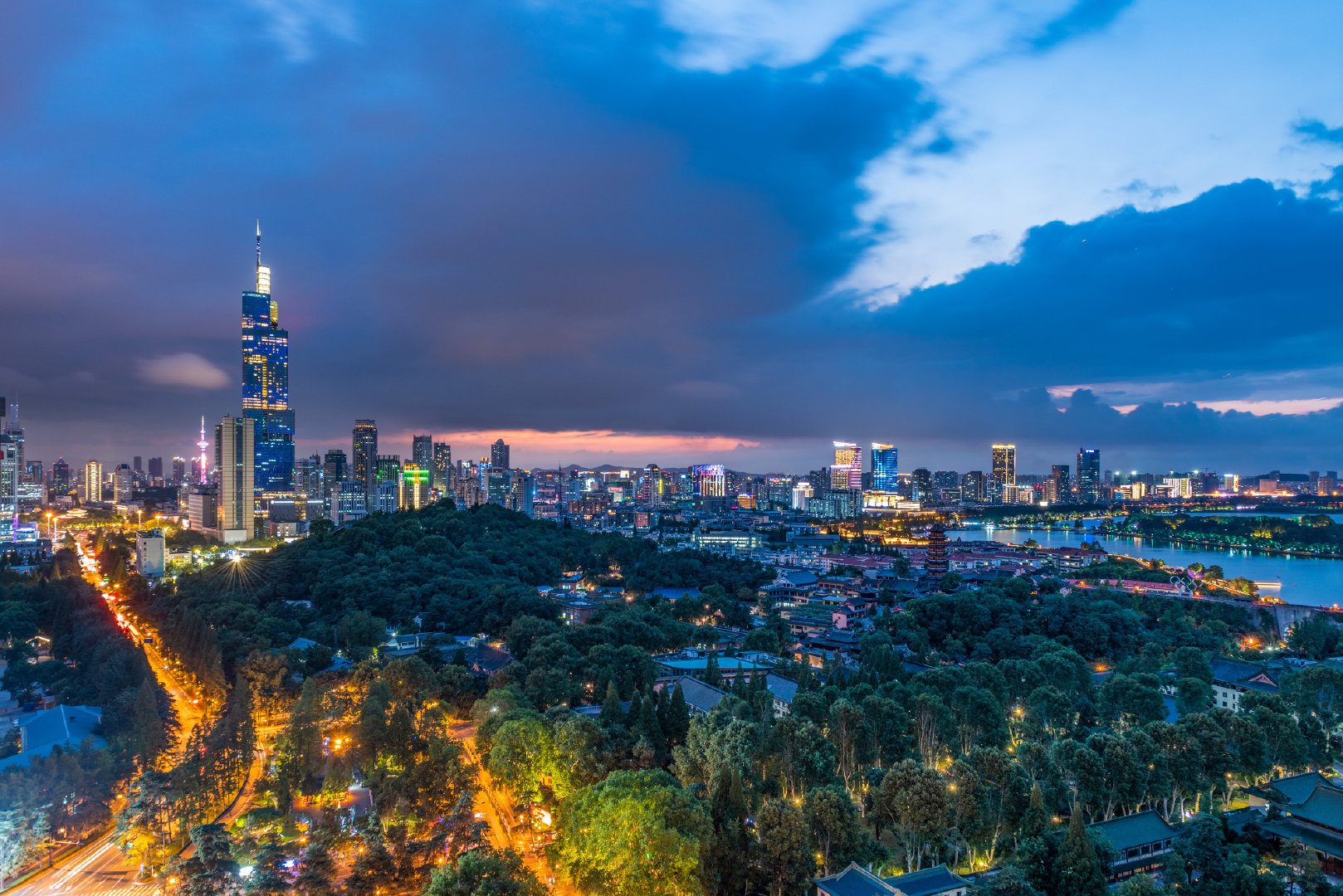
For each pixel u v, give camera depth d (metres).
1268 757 199.62
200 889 141.00
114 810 188.75
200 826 153.75
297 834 175.00
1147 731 198.62
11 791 173.12
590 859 142.62
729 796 160.12
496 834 180.75
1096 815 182.62
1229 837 168.00
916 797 162.00
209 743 199.12
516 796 182.25
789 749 189.38
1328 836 159.88
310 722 199.00
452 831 159.38
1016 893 138.38
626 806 141.38
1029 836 160.38
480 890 130.00
